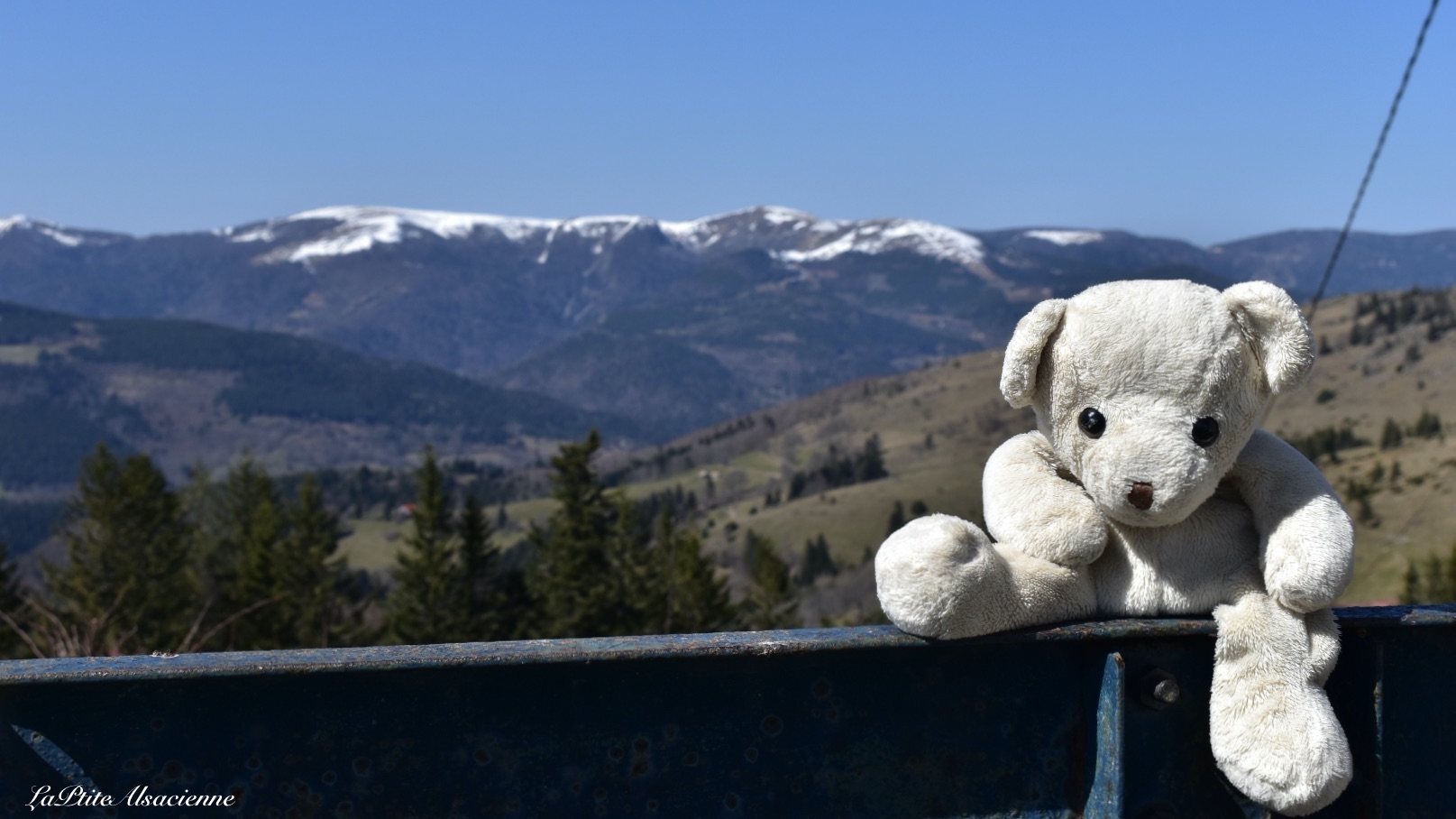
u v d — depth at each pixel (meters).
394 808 1.69
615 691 1.75
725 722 1.79
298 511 46.44
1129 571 1.97
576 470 44.34
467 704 1.71
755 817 1.80
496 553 44.25
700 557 45.12
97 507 39.72
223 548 54.84
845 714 1.83
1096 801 1.87
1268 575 1.87
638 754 1.76
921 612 1.75
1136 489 1.85
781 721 1.81
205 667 1.56
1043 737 1.92
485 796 1.72
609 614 44.06
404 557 43.09
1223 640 1.86
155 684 1.60
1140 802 1.92
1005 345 2.04
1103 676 1.86
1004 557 1.90
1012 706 1.90
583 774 1.75
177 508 41.78
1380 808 1.98
